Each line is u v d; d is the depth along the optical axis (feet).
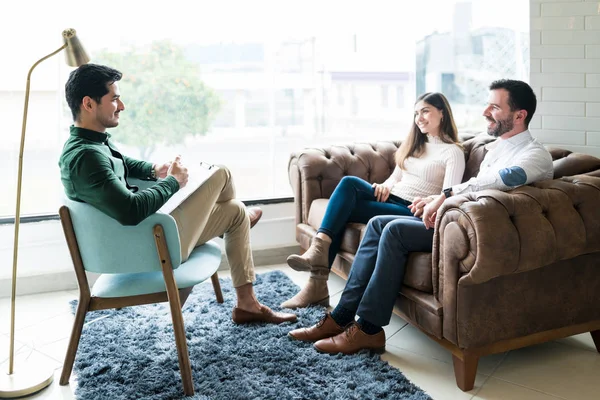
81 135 7.95
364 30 13.50
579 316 8.31
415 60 13.89
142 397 7.65
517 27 13.25
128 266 7.69
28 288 11.81
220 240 13.07
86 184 7.35
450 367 8.46
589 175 8.59
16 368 8.48
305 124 13.62
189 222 8.23
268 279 11.93
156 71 12.51
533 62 11.62
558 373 8.23
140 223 7.54
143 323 9.91
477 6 13.57
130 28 12.20
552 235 7.59
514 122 8.75
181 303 8.16
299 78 13.41
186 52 12.64
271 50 13.12
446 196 8.36
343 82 13.67
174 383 7.97
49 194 12.12
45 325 10.19
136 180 9.49
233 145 13.26
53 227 11.82
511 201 7.59
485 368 8.41
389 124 14.16
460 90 13.97
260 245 13.26
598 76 11.21
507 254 7.34
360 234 9.81
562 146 11.66
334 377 8.01
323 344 8.72
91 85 7.84
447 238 7.64
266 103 13.30
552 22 11.38
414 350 8.98
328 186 11.66
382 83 13.91
